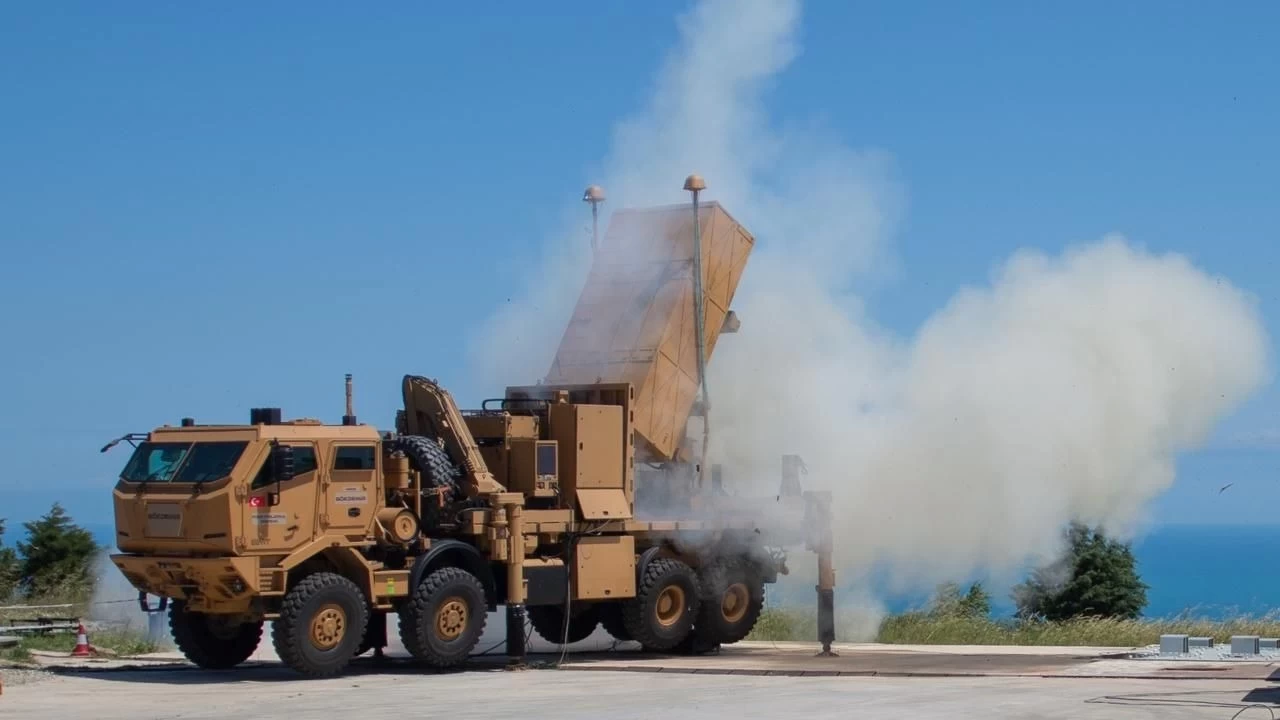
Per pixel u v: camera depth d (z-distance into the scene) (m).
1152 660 19.25
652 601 21.88
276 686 17.81
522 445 21.41
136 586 19.92
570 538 21.33
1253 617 26.14
